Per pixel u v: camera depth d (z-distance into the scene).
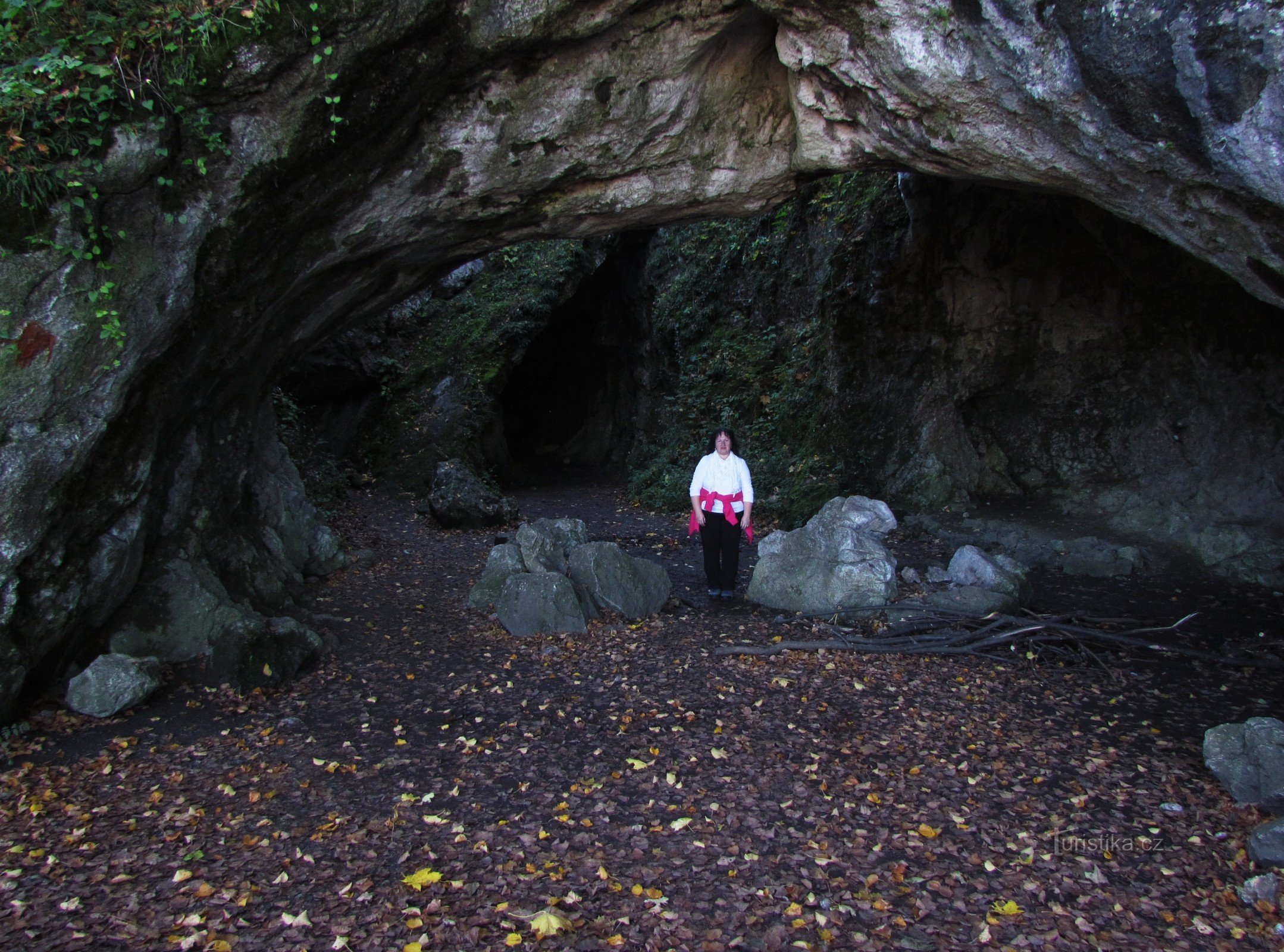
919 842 3.54
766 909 3.09
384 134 4.84
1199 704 5.07
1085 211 9.24
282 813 3.75
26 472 4.05
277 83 4.21
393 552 9.98
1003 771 4.20
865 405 11.43
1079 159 4.20
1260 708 4.98
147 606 5.26
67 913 2.96
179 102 4.07
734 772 4.20
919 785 4.06
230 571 6.36
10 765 4.05
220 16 3.92
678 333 15.80
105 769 4.07
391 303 7.25
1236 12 3.15
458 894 3.15
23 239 3.84
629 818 3.75
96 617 4.90
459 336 16.09
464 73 4.85
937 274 10.66
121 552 4.77
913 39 4.28
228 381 5.94
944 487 10.66
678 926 2.98
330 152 4.67
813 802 3.89
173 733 4.52
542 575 6.68
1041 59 3.84
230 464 6.65
